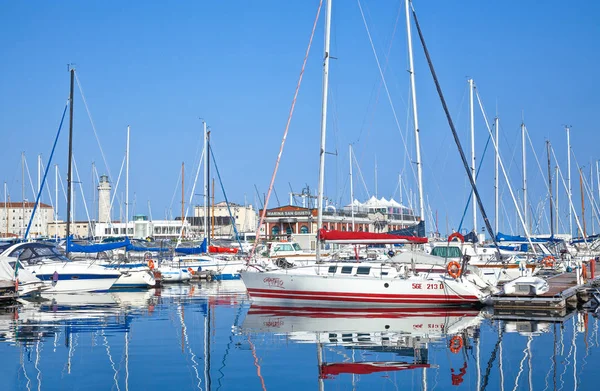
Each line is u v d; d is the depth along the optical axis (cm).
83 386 1608
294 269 3300
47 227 13675
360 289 3153
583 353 1970
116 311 3138
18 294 3491
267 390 1564
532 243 5306
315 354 1989
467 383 1622
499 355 1953
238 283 5297
